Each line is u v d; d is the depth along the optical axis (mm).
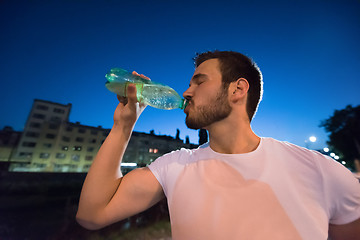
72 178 21062
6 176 18094
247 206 643
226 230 617
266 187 669
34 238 9367
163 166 878
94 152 35250
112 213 806
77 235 8961
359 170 13344
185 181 769
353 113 21812
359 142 20516
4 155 29891
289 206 630
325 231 615
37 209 14297
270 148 778
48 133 32969
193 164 819
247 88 872
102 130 36875
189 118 859
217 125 834
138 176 891
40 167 31172
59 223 11383
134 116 916
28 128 32250
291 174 689
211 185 717
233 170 741
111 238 7754
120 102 990
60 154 32719
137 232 8164
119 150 867
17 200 15711
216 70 887
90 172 830
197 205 690
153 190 862
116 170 860
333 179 667
